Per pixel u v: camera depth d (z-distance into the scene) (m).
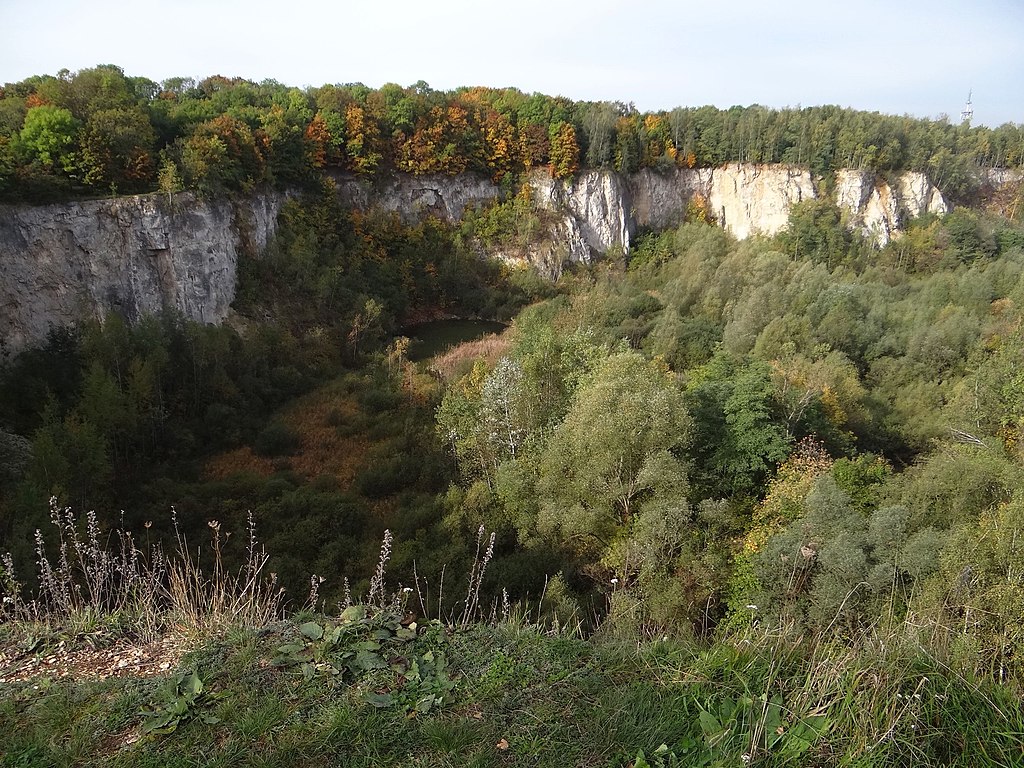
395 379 36.81
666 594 14.16
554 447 18.47
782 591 11.75
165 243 34.59
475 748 3.89
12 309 28.91
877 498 16.70
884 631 4.96
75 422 22.38
